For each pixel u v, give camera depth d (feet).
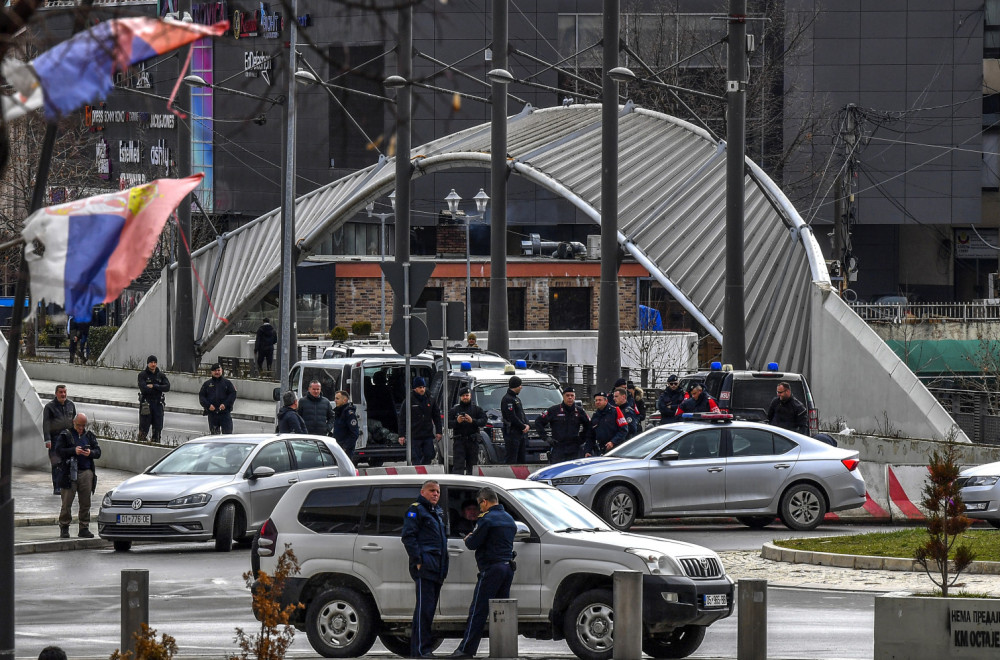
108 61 50.98
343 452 238.07
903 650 118.73
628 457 231.91
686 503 229.25
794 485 235.20
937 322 571.69
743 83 325.83
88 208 56.39
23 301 62.13
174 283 563.07
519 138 488.44
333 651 135.64
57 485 245.04
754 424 236.84
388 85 119.24
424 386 267.39
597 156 458.50
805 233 413.39
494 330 385.50
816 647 134.72
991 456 323.16
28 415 321.11
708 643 145.79
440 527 131.95
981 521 254.68
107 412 453.58
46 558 209.97
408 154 383.04
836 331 383.45
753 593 122.21
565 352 602.03
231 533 218.18
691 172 451.53
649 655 138.41
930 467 134.41
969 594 134.21
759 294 414.41
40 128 347.56
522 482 142.31
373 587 135.85
